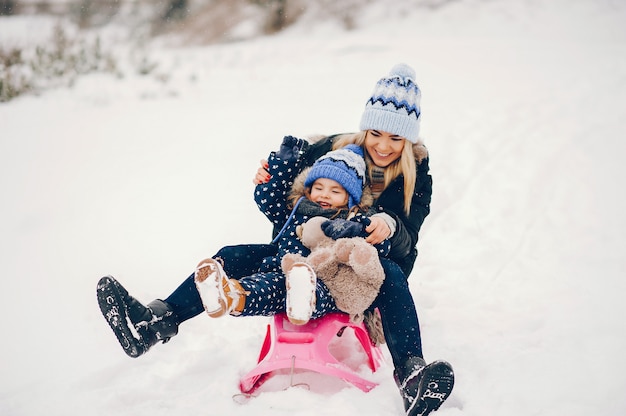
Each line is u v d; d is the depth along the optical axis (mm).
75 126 7633
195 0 19188
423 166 3500
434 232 4996
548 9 17219
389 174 3408
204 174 6031
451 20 17062
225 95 9289
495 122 7715
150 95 9320
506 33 15992
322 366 2809
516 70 10961
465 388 2891
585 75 10242
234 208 5301
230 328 3648
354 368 3145
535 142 6984
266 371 2838
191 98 9133
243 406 2777
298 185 3326
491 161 6465
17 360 3352
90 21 17406
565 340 3297
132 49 13453
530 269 4270
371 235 3008
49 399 2955
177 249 4648
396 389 2883
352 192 3227
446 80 10273
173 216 5180
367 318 3145
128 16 18297
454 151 6762
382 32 16453
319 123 7465
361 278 2863
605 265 4211
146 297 3988
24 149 6789
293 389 2826
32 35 13703
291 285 2631
